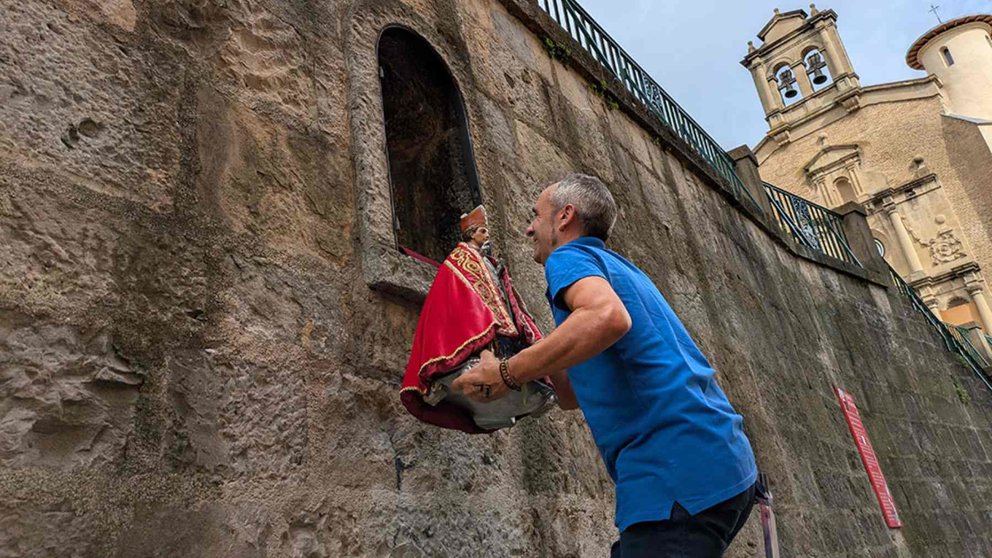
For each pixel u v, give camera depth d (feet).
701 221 21.99
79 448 4.79
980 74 92.89
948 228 85.40
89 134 5.68
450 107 11.12
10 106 5.22
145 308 5.53
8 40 5.37
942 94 94.07
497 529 8.08
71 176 5.42
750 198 29.32
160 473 5.16
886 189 89.97
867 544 21.15
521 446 9.20
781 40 106.73
